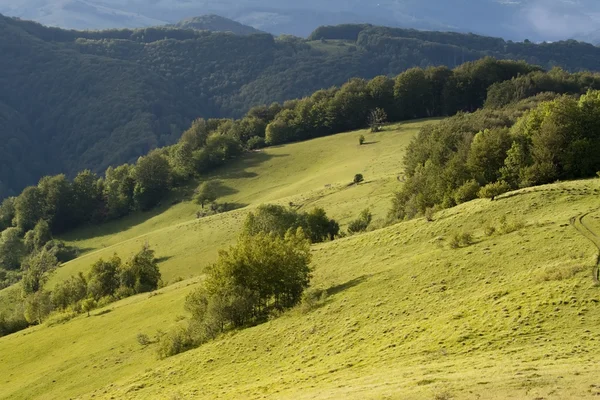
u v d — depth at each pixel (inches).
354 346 1509.6
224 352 1819.6
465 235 2065.7
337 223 4175.7
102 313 3026.6
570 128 2778.1
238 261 2215.8
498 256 1806.1
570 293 1317.7
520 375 927.0
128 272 3752.5
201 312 2223.2
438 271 1872.5
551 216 2090.3
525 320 1267.2
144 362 2076.8
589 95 3090.6
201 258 4436.5
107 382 1985.7
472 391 879.7
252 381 1467.8
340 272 2349.9
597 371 885.2
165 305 2760.8
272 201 5462.6
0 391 2201.0
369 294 1891.0
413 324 1507.1
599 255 1540.4
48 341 2733.8
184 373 1750.7
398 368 1194.0
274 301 2279.8
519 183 2827.3
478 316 1381.6
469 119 4741.6
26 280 4699.8
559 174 2755.9
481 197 2662.4
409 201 3587.6
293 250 2263.8
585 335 1119.0
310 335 1713.8
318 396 1067.9
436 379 1000.2
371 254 2477.9
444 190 3216.0
